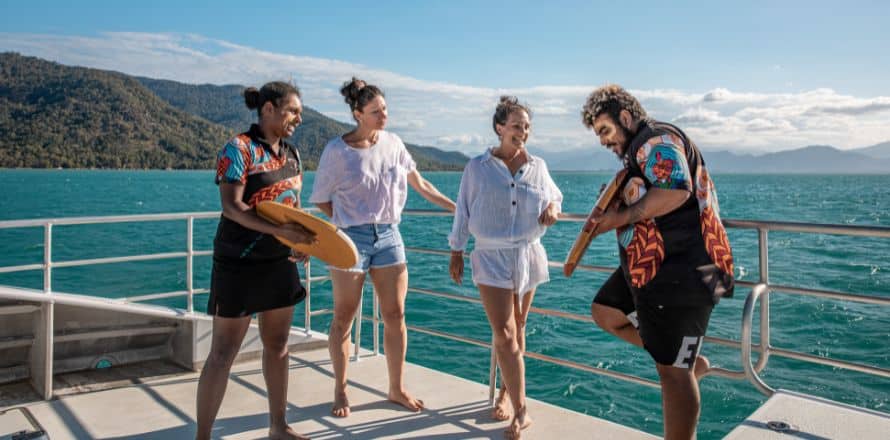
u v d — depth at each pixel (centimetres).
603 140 243
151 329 425
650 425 668
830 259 2039
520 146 312
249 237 278
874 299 242
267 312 301
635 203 219
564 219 324
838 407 224
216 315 283
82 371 408
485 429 323
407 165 362
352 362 438
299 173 303
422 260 1838
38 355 365
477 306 1143
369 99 329
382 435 316
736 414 711
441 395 373
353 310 344
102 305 372
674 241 221
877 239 2602
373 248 342
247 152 273
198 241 2711
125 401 360
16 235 2930
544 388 770
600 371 323
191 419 334
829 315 1180
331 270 343
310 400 365
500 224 310
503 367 313
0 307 352
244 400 363
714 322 1070
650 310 226
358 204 339
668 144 214
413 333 965
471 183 318
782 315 1180
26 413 339
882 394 781
